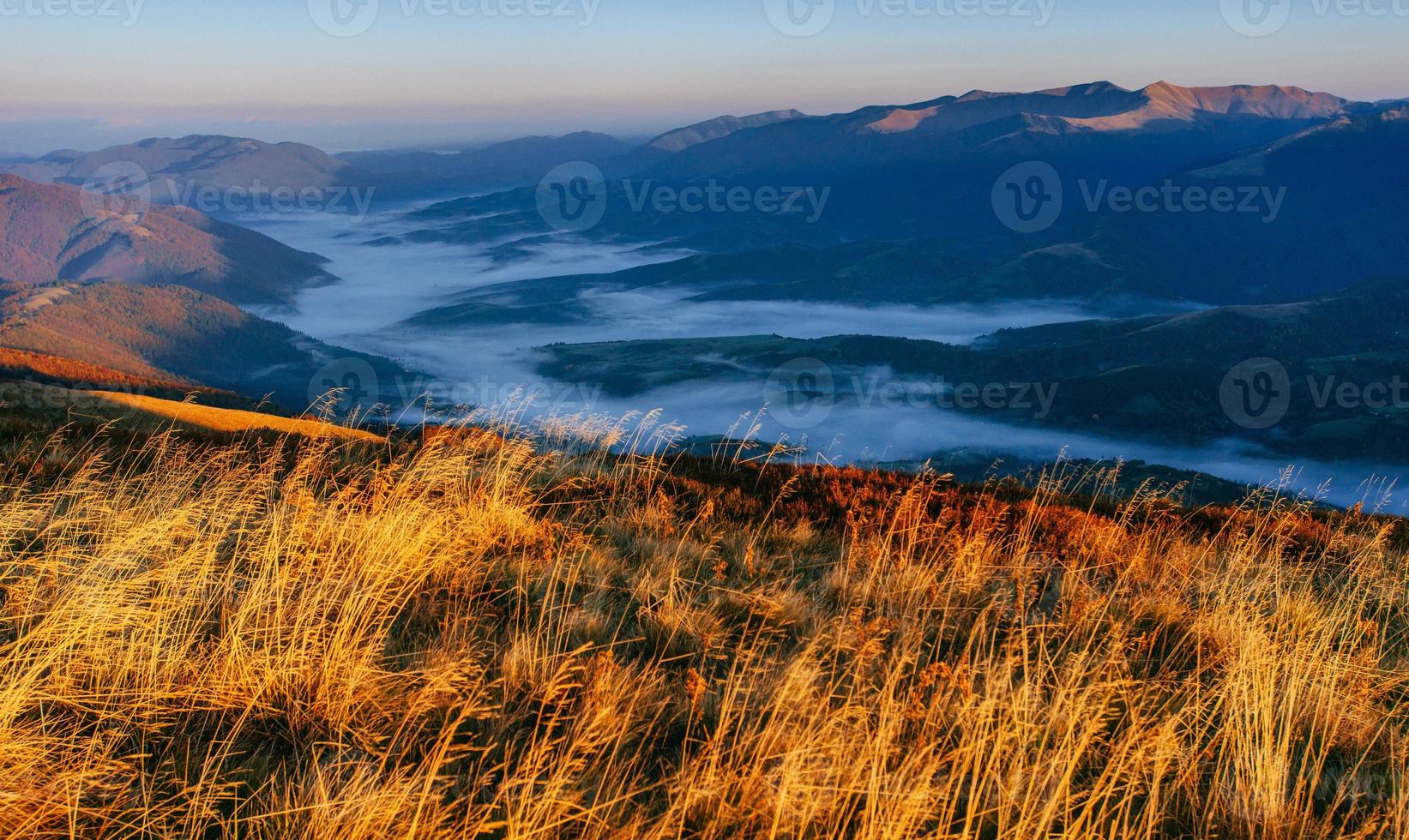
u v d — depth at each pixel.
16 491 6.86
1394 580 8.66
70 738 3.71
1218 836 4.02
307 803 3.42
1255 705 4.88
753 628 5.84
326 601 5.24
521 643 4.88
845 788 3.60
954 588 6.80
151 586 5.29
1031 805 3.89
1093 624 6.35
